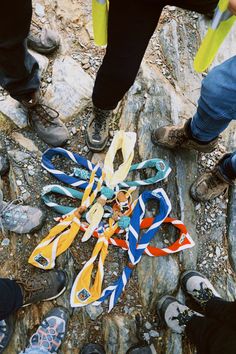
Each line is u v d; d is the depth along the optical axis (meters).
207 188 2.23
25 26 1.53
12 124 2.22
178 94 2.50
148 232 2.14
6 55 1.63
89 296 2.03
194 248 2.22
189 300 2.16
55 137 2.19
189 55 2.60
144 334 2.06
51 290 1.97
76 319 2.03
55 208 2.12
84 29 2.51
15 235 2.07
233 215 2.32
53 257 2.02
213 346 1.61
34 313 2.00
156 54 2.54
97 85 1.81
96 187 2.18
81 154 2.26
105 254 2.08
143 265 2.14
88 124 2.23
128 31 1.51
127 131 2.33
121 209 2.16
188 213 2.27
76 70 2.40
